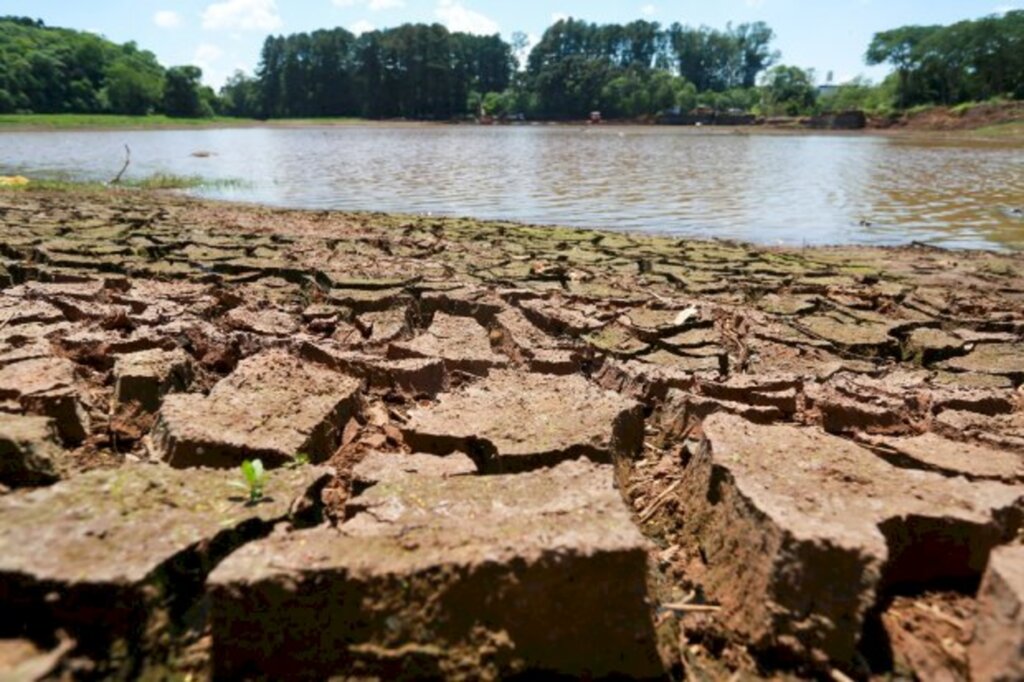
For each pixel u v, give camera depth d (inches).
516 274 277.4
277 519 87.0
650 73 3545.8
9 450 98.0
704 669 80.2
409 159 1050.1
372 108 3545.8
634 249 353.4
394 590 74.4
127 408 122.9
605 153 1210.0
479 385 136.1
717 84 4131.4
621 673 76.5
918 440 116.8
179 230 346.9
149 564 75.4
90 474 91.8
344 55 3560.5
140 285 226.4
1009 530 89.1
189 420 109.5
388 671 73.2
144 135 1913.1
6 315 167.3
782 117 2992.1
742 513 87.6
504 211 517.0
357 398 131.1
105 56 3029.0
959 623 81.1
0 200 459.2
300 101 3599.9
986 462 107.6
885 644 79.0
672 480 116.1
